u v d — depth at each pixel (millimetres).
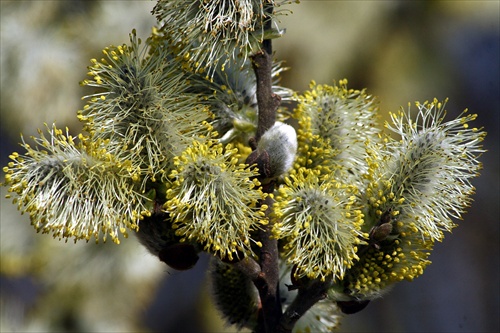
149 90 704
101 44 1215
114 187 699
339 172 716
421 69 1294
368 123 723
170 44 710
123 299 1298
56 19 1229
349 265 697
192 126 706
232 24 700
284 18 1247
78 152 701
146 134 702
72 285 1287
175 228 699
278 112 733
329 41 1254
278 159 699
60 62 1210
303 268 699
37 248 1293
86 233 698
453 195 709
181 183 698
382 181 705
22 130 1220
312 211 700
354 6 1267
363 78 1280
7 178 699
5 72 1216
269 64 709
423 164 706
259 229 706
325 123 720
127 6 1229
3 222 1295
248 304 723
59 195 699
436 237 706
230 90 716
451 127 712
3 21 1223
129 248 1282
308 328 728
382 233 700
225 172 698
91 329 1276
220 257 703
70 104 1214
